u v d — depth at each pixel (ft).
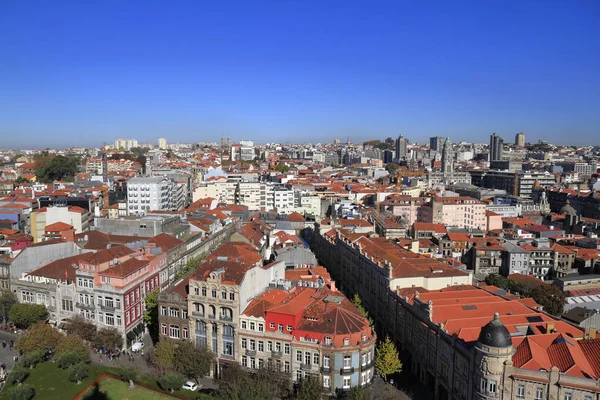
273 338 410.52
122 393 405.59
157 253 593.01
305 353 399.03
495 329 339.77
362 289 619.26
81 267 515.91
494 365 336.70
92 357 483.10
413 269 538.88
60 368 453.58
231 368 403.95
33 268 586.45
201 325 444.96
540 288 586.45
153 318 520.01
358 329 400.47
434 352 417.69
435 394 414.82
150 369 458.91
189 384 420.77
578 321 525.75
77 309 520.42
